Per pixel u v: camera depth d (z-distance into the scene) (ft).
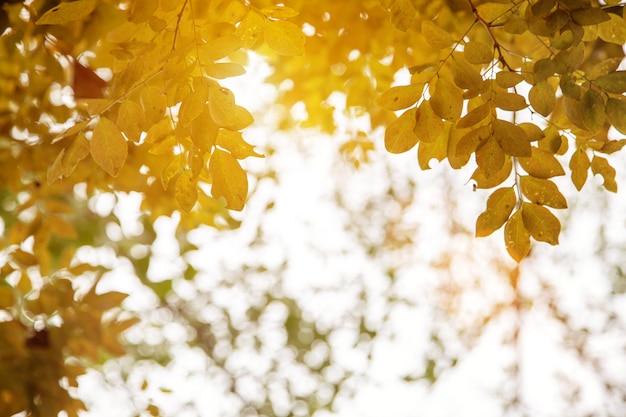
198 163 4.22
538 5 4.20
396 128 4.32
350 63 5.45
